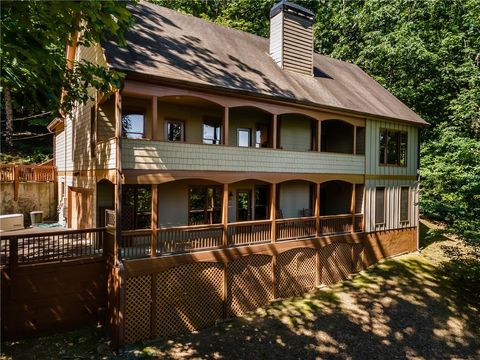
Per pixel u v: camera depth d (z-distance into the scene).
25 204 17.80
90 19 6.30
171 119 12.55
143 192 12.53
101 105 11.53
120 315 8.90
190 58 11.77
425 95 25.36
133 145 9.44
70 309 9.40
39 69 6.35
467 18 23.67
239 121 14.37
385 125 16.78
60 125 19.03
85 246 10.68
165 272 10.15
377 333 10.70
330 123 18.08
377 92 19.41
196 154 10.62
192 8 28.03
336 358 9.34
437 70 24.31
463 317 12.10
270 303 12.35
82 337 9.24
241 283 11.75
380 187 16.64
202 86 10.28
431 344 10.47
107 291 9.84
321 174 14.13
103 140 11.49
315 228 13.99
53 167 18.94
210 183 13.53
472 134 20.33
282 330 10.51
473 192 14.68
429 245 19.33
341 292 13.38
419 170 18.70
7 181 17.25
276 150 12.66
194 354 9.05
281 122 15.41
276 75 14.33
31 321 8.85
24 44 5.20
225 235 11.33
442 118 24.52
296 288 13.21
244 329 10.55
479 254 16.09
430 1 25.08
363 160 15.80
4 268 8.54
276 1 28.39
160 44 11.69
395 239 17.42
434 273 15.59
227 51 14.12
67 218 16.33
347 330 10.69
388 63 26.00
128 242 9.58
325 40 30.77
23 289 8.71
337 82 17.48
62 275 9.27
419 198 19.17
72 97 7.82
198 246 10.89
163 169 9.95
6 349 8.32
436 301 12.98
